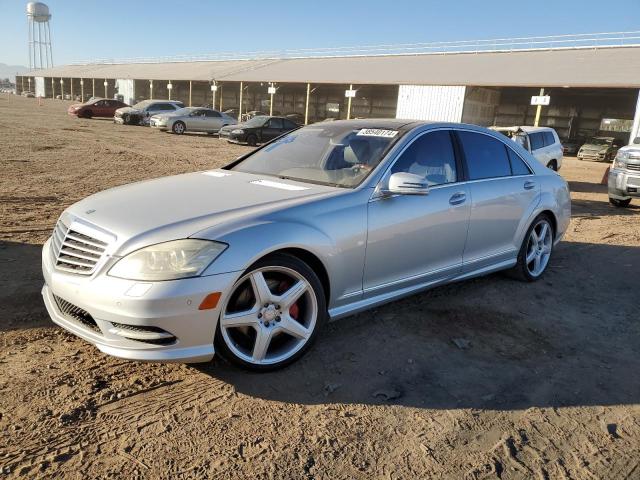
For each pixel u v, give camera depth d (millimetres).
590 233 8234
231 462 2459
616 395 3273
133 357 2826
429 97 34750
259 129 23500
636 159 10828
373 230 3629
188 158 15734
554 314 4559
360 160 3996
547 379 3420
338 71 42844
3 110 36781
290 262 3191
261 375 3238
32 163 12359
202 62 63875
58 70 87188
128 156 15141
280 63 52531
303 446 2607
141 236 2898
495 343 3902
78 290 2908
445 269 4328
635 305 4922
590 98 38781
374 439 2701
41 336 3553
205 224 3012
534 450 2695
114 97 65062
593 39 34188
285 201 3404
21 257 5180
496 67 35219
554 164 15289
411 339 3861
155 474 2350
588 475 2529
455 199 4266
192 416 2793
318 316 3383
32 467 2338
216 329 2980
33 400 2826
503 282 5348
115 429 2646
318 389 3131
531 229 5230
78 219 3207
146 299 2727
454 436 2768
